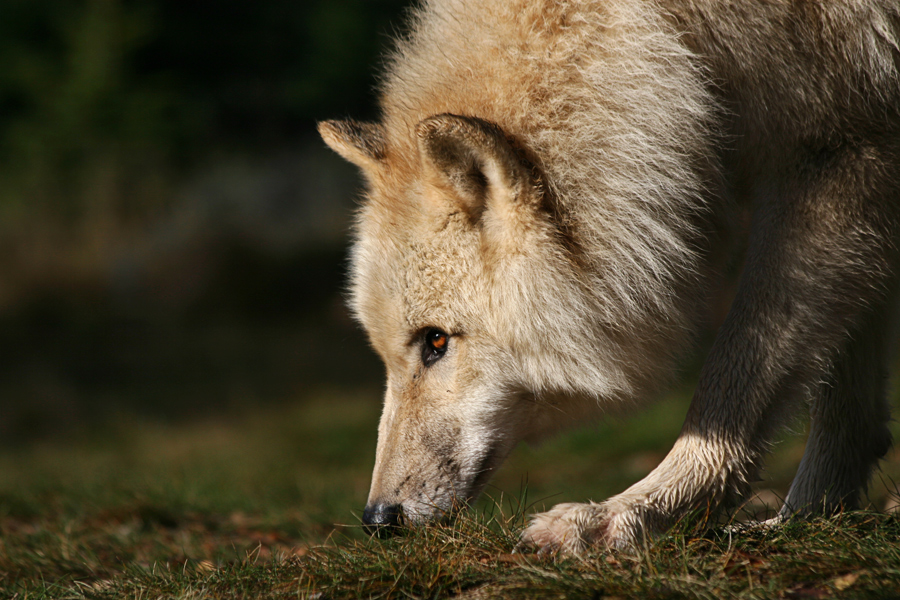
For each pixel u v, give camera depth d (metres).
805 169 5.29
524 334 5.31
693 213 5.66
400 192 5.59
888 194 5.20
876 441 6.21
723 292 6.47
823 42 5.18
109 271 31.33
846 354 5.99
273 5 40.25
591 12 5.38
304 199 36.12
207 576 5.21
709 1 5.32
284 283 31.70
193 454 16.77
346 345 27.22
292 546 7.38
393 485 5.62
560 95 5.32
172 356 25.88
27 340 26.78
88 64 34.59
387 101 6.24
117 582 5.55
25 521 8.87
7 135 35.16
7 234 31.58
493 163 5.00
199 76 40.41
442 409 5.61
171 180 35.78
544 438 5.95
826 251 5.15
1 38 36.62
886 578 4.06
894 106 5.18
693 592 4.08
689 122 5.35
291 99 39.53
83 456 16.83
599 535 4.75
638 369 5.66
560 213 5.25
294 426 18.75
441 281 5.42
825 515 5.53
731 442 5.07
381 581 4.65
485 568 4.66
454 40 5.80
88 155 34.09
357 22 37.94
